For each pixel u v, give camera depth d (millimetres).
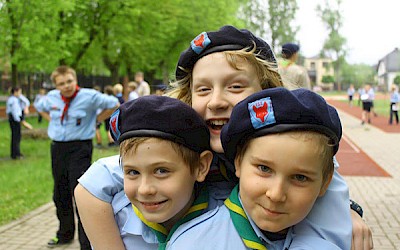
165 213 1406
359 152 12883
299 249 1341
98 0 16125
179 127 1370
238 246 1351
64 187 5000
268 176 1268
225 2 23047
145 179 1387
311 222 1420
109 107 5023
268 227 1288
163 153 1363
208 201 1527
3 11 12492
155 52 21578
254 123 1268
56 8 12688
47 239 5430
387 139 16156
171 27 19141
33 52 13312
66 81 4762
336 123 1315
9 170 9688
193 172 1436
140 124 1370
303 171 1245
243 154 1330
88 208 1594
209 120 1544
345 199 1522
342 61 76688
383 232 5645
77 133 4785
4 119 23391
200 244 1354
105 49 19000
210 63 1543
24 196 7496
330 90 82438
